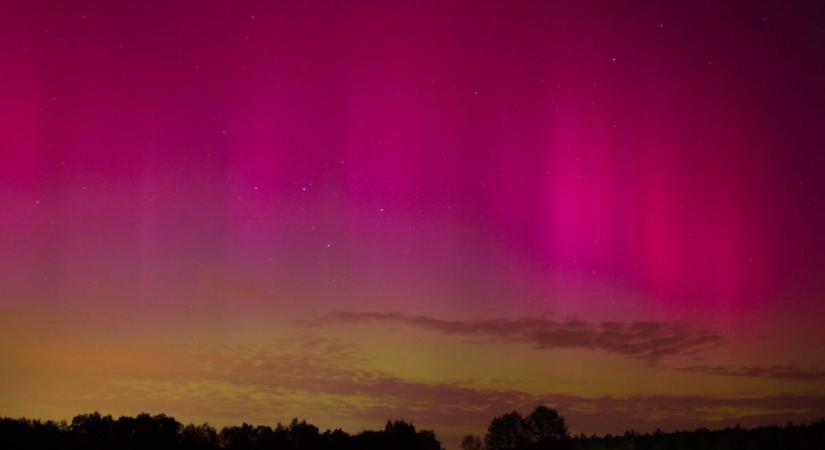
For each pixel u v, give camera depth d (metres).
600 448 37.84
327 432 55.50
